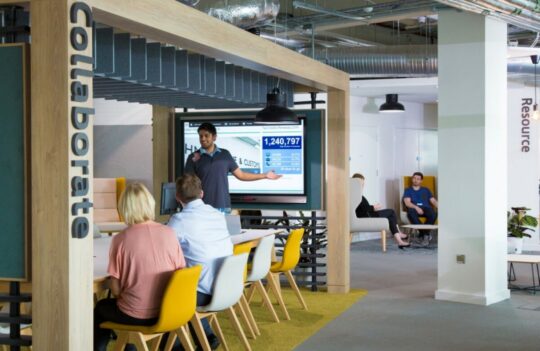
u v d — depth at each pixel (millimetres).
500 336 6727
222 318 7531
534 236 14117
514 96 14328
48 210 4066
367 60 11297
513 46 12367
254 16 7633
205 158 8180
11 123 4176
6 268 4207
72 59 4055
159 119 9789
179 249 4883
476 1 6812
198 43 5566
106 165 13320
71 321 4055
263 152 9492
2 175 4195
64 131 4031
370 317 7566
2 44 4176
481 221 8242
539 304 8258
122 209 4785
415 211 14898
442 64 8391
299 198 9422
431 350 6227
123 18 4609
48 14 4051
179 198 5602
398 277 10266
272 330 6988
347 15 9883
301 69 7609
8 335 4438
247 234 7527
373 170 16016
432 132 17469
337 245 9008
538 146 14148
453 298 8422
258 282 7312
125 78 6008
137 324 4770
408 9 9578
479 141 8211
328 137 9023
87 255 4184
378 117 16125
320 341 6551
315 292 9086
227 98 7934
